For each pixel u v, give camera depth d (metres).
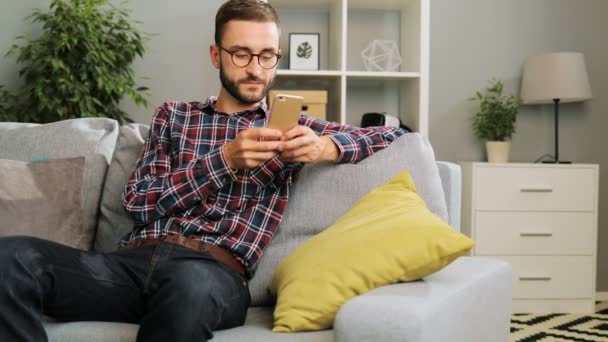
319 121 1.55
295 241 1.42
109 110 2.90
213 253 1.28
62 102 2.79
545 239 2.88
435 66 3.32
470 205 2.90
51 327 1.12
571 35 3.33
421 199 1.33
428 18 2.86
